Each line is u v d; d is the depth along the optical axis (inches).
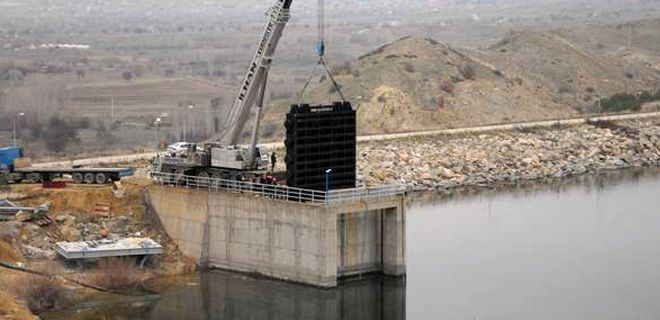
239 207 4933.6
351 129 5012.3
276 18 5068.9
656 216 6195.9
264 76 5147.6
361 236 4874.5
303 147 4864.7
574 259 5270.7
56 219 5064.0
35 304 4402.1
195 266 5024.6
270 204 4822.8
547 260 5255.9
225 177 5172.2
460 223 6053.2
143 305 4520.2
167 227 5147.6
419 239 5689.0
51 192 5191.9
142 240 4940.9
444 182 7185.0
